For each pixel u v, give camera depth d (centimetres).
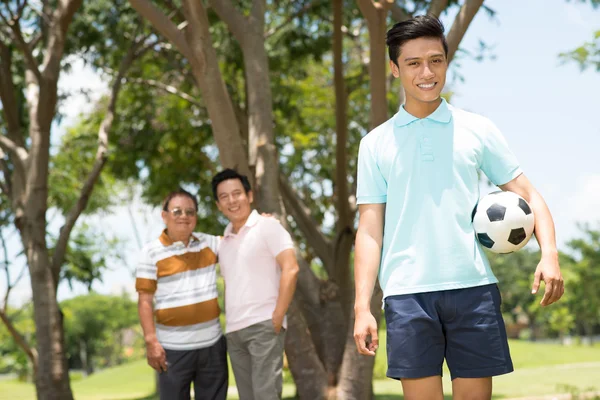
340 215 1135
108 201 1673
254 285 491
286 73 1398
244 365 500
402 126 282
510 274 7194
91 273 1355
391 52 280
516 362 2764
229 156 762
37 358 973
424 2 1119
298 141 1533
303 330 778
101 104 1548
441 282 268
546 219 274
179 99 1452
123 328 7956
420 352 266
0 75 1092
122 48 1268
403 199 277
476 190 279
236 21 867
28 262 993
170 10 1174
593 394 1077
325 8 1243
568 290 4797
